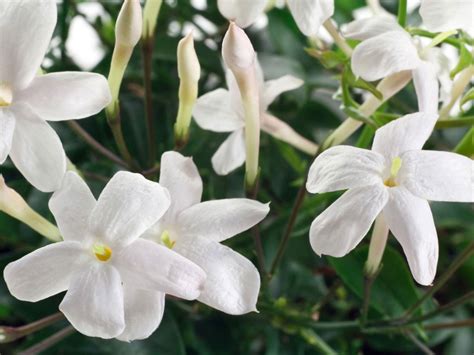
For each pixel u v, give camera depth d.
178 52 0.14
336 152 0.13
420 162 0.13
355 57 0.14
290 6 0.14
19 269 0.13
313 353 0.20
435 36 0.15
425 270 0.13
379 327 0.17
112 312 0.12
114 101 0.15
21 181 0.19
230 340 0.20
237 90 0.16
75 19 0.24
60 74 0.13
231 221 0.14
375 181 0.13
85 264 0.13
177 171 0.14
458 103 0.16
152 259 0.13
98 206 0.13
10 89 0.13
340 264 0.18
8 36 0.13
